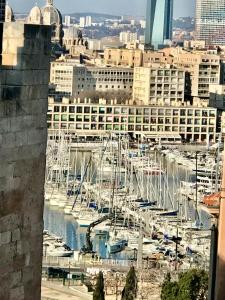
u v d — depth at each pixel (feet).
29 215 231.30
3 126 220.02
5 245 223.92
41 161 234.58
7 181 223.10
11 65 223.71
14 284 228.22
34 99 229.45
